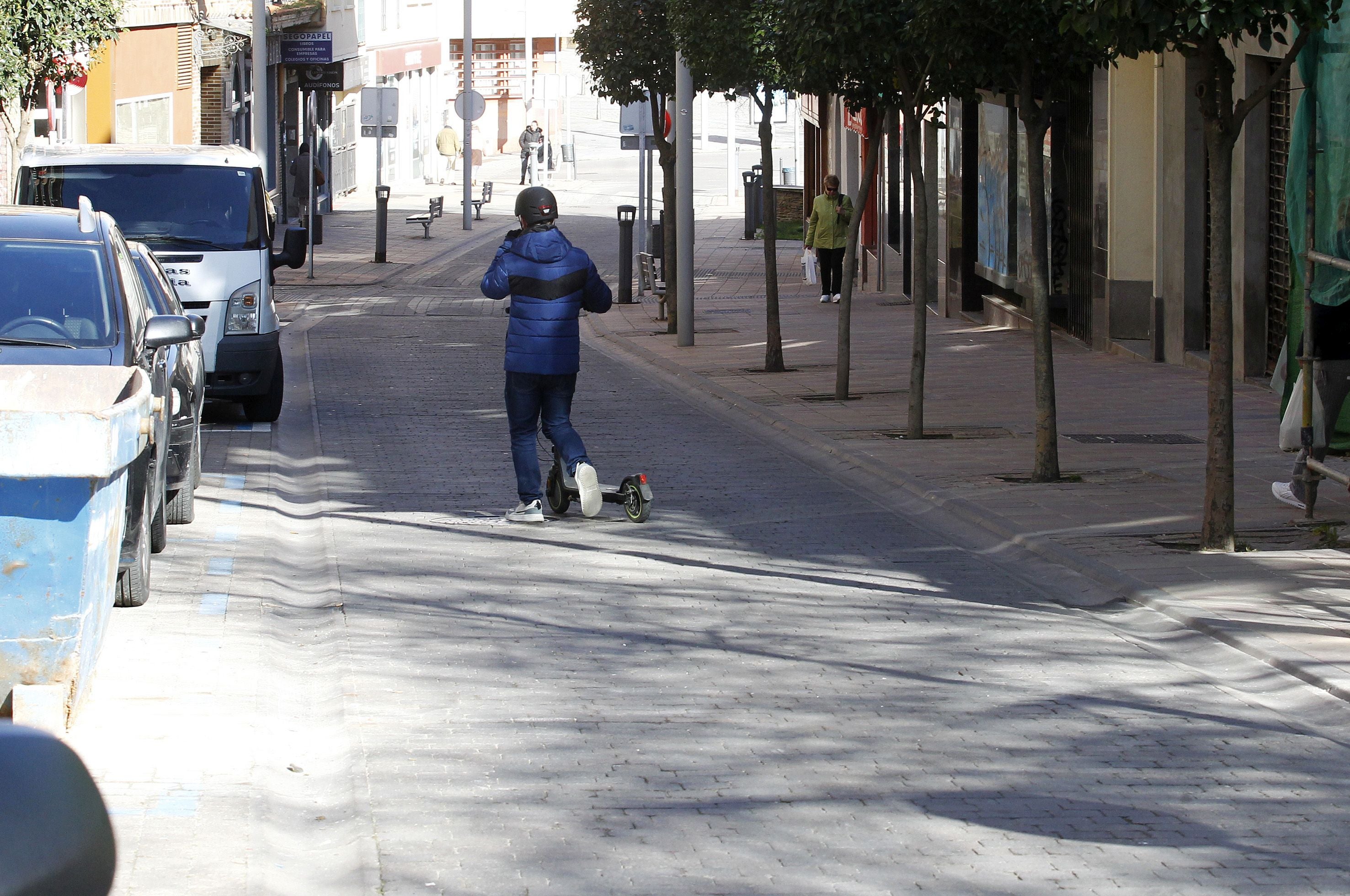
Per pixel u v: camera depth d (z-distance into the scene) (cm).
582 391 2491
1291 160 1481
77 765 456
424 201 7419
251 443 1988
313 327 3431
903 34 1789
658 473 1759
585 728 898
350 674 999
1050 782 817
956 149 3588
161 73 4906
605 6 3266
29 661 821
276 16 6034
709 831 749
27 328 1159
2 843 432
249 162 2205
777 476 1752
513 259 1479
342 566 1303
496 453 1881
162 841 712
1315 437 1445
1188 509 1469
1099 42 1230
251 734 865
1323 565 1248
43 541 812
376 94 4775
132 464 1056
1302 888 688
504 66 10856
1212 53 1245
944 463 1752
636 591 1224
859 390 2400
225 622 1103
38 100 3350
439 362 2822
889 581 1262
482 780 815
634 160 9812
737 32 2517
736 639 1090
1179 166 2581
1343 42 1392
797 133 7288
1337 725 912
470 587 1234
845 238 3903
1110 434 1950
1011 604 1194
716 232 5988
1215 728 908
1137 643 1090
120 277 1216
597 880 693
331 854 734
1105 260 2773
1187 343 2603
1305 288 1391
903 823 759
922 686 984
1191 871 705
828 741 879
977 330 3338
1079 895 680
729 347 3064
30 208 1307
